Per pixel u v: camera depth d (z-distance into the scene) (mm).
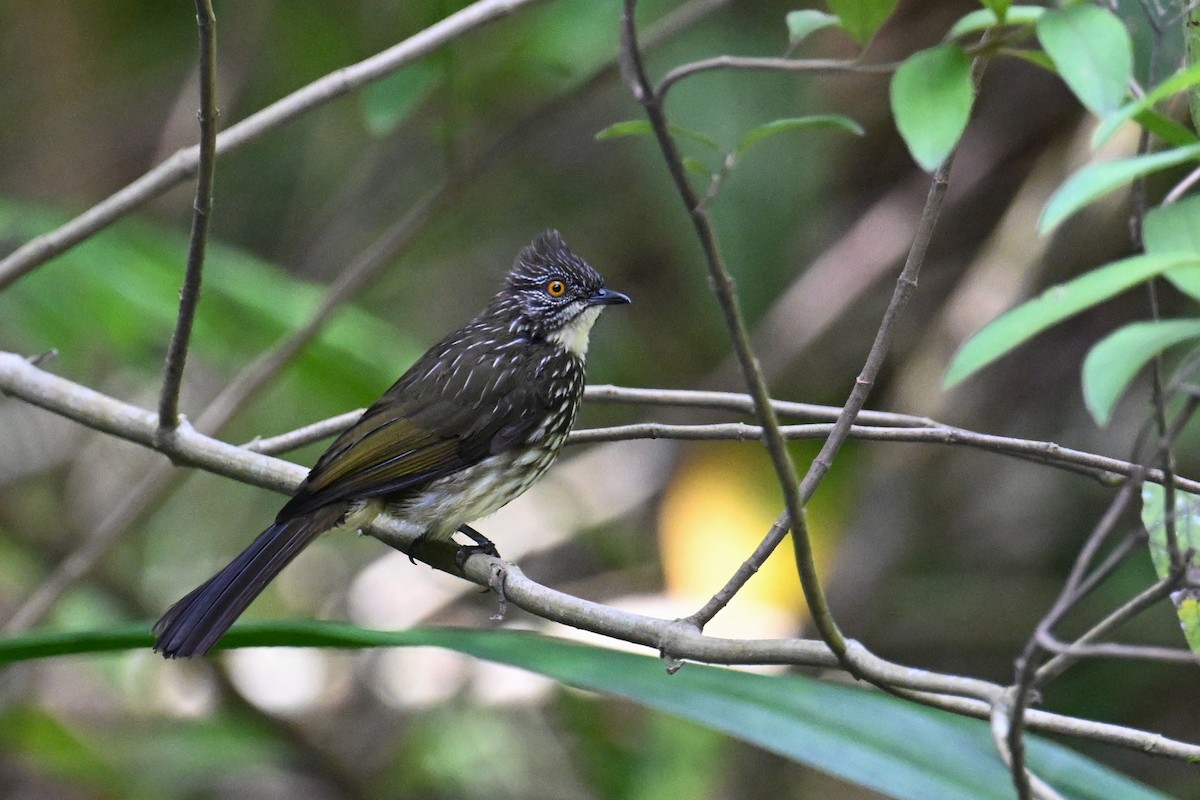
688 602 12195
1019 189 11984
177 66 13875
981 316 11125
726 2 10141
